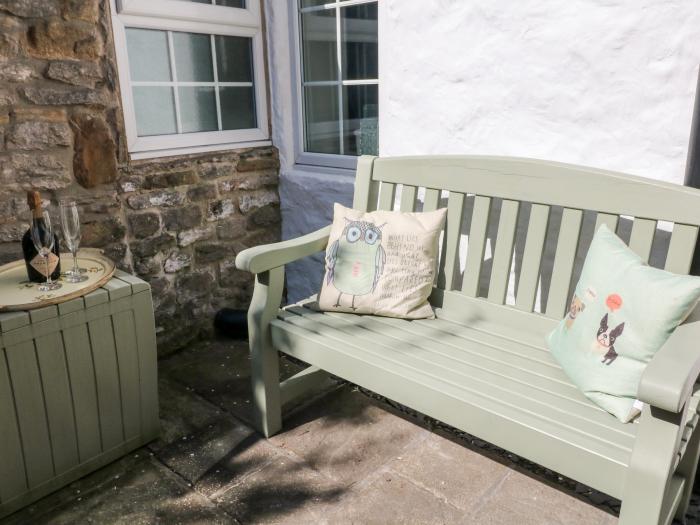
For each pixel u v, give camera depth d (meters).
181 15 2.49
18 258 2.13
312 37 2.79
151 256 2.55
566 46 1.90
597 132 1.90
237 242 2.90
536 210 1.84
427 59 2.26
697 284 1.28
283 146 2.95
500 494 1.75
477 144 2.21
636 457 1.18
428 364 1.64
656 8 1.70
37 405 1.69
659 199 1.59
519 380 1.54
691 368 1.14
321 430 2.11
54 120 2.14
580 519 1.63
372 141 2.71
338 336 1.83
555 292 1.82
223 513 1.70
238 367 2.59
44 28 2.06
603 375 1.40
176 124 2.63
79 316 1.73
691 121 1.70
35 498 1.75
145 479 1.86
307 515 1.68
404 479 1.82
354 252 2.04
